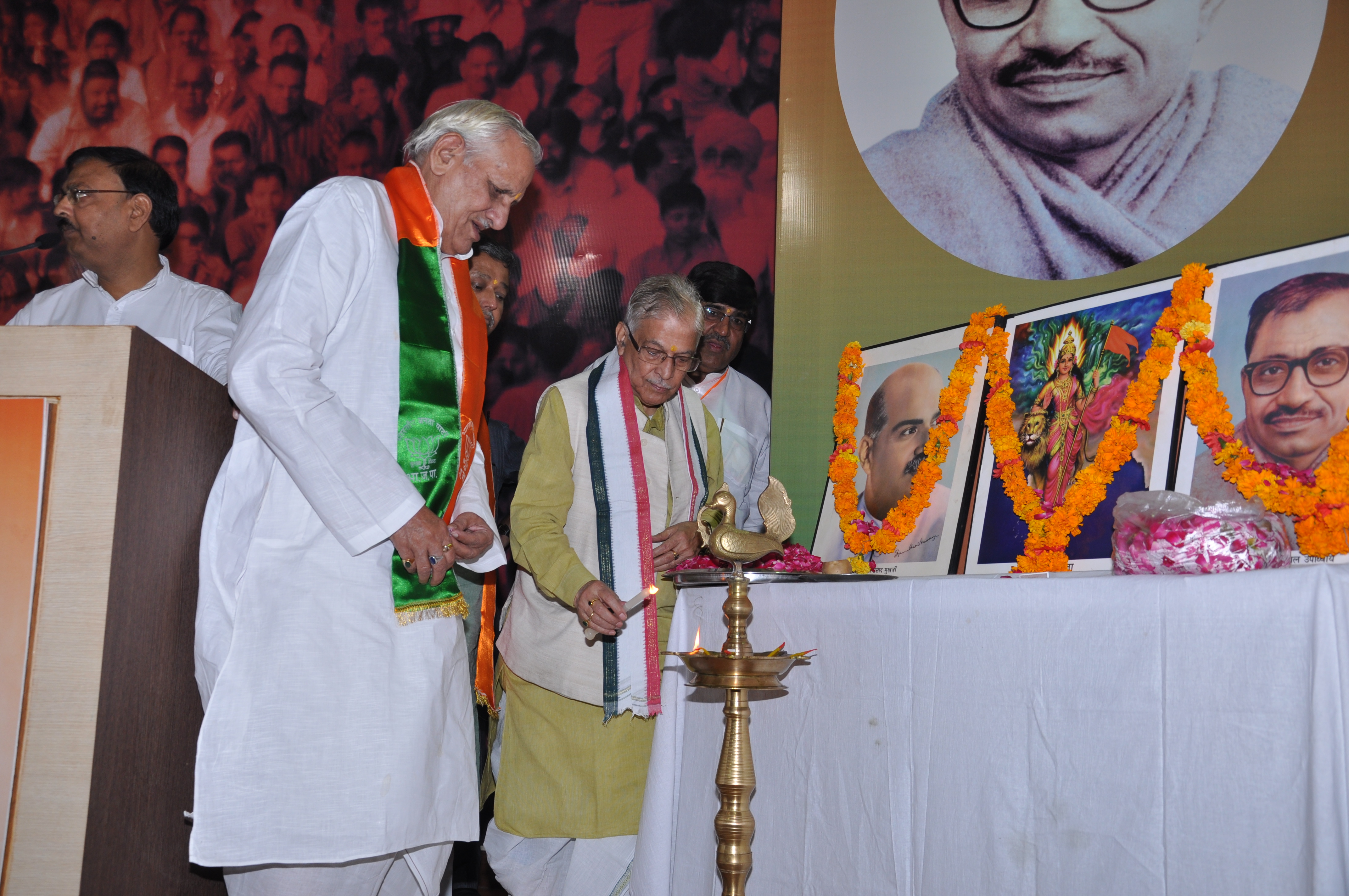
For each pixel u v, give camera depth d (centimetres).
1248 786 135
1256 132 344
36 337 168
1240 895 134
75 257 297
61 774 157
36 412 165
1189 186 352
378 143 536
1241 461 221
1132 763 148
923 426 293
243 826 173
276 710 177
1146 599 150
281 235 198
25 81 546
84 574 162
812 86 409
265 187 537
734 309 459
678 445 274
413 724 188
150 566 179
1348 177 330
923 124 393
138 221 296
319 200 199
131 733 171
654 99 525
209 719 174
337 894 186
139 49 545
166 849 187
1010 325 280
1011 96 382
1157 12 362
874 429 307
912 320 382
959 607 174
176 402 191
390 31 540
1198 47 355
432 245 213
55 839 155
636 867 225
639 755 252
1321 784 127
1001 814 163
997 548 260
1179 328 238
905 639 183
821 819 194
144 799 177
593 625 229
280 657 179
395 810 183
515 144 217
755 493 423
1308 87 338
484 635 279
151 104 543
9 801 156
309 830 176
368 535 182
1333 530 205
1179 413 235
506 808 255
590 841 247
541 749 254
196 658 188
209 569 188
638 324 261
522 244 525
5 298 532
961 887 167
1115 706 151
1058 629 160
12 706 158
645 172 522
